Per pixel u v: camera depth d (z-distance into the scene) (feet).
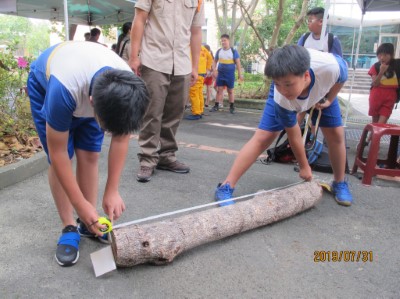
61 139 5.63
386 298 6.42
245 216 8.16
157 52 10.98
